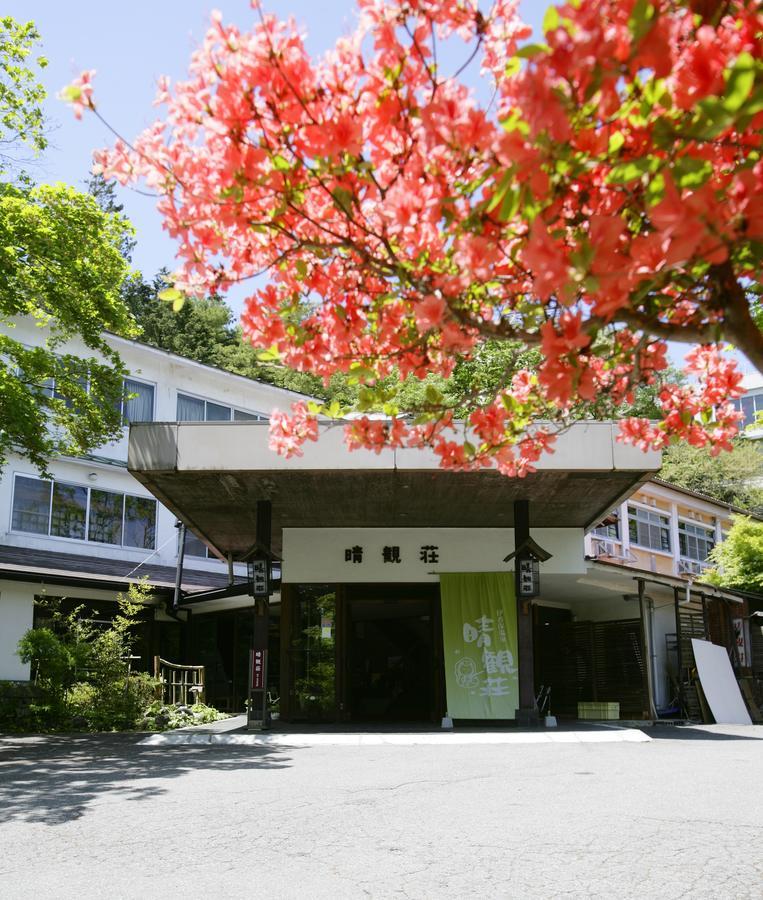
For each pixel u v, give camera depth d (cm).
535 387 412
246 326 350
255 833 533
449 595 1466
